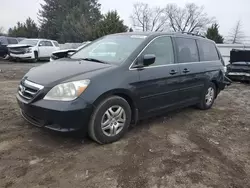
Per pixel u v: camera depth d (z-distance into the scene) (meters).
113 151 3.31
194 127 4.51
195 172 2.93
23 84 3.47
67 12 40.88
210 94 5.75
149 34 4.23
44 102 3.06
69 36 35.16
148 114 4.05
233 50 12.23
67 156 3.11
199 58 5.21
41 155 3.09
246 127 4.72
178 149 3.51
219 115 5.43
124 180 2.69
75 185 2.56
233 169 3.08
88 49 4.55
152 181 2.71
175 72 4.36
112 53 4.00
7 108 4.86
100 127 3.35
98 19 39.22
